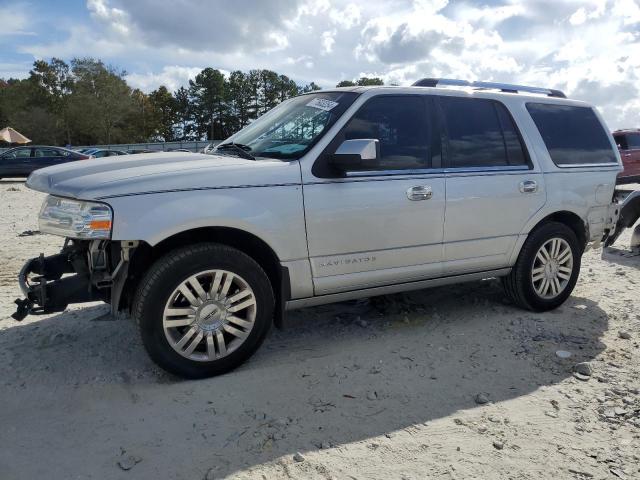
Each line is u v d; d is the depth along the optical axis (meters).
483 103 4.44
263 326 3.55
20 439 2.75
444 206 4.09
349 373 3.51
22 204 13.24
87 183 3.17
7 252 7.09
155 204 3.15
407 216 3.93
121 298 3.42
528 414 3.04
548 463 2.59
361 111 3.85
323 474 2.49
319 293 3.75
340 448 2.69
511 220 4.44
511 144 4.50
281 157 3.70
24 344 3.91
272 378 3.43
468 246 4.28
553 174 4.65
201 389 3.28
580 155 4.90
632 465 2.58
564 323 4.47
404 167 3.96
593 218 4.98
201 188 3.28
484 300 5.06
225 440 2.75
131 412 3.01
